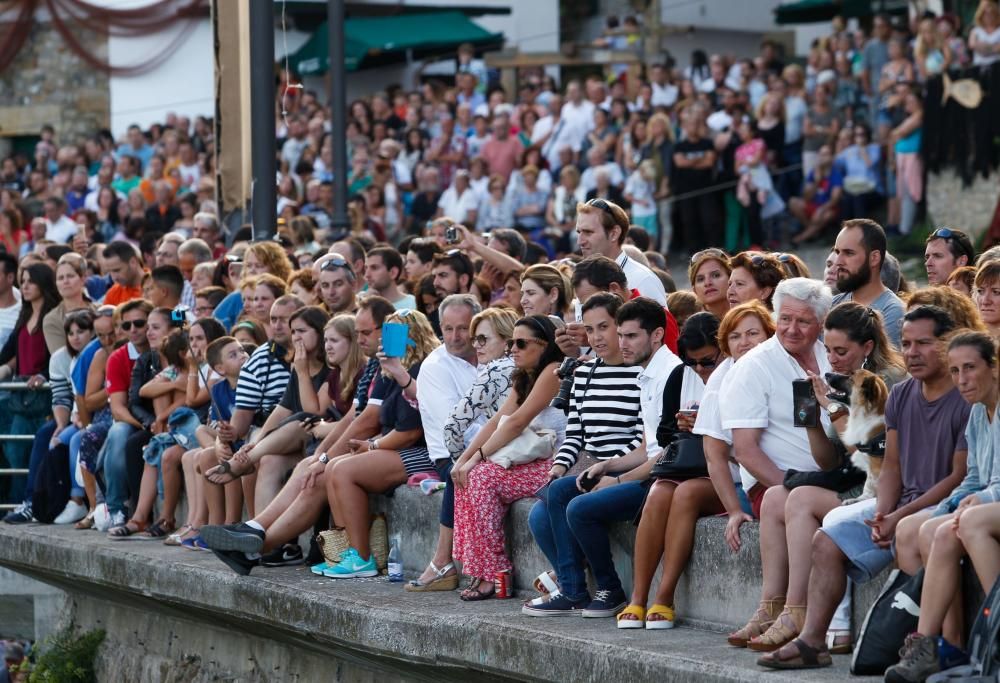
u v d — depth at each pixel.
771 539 8.74
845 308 8.81
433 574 11.31
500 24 34.66
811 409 8.93
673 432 9.88
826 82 22.88
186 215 26.08
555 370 10.84
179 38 34.53
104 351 15.89
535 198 23.97
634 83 26.83
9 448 17.36
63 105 35.59
